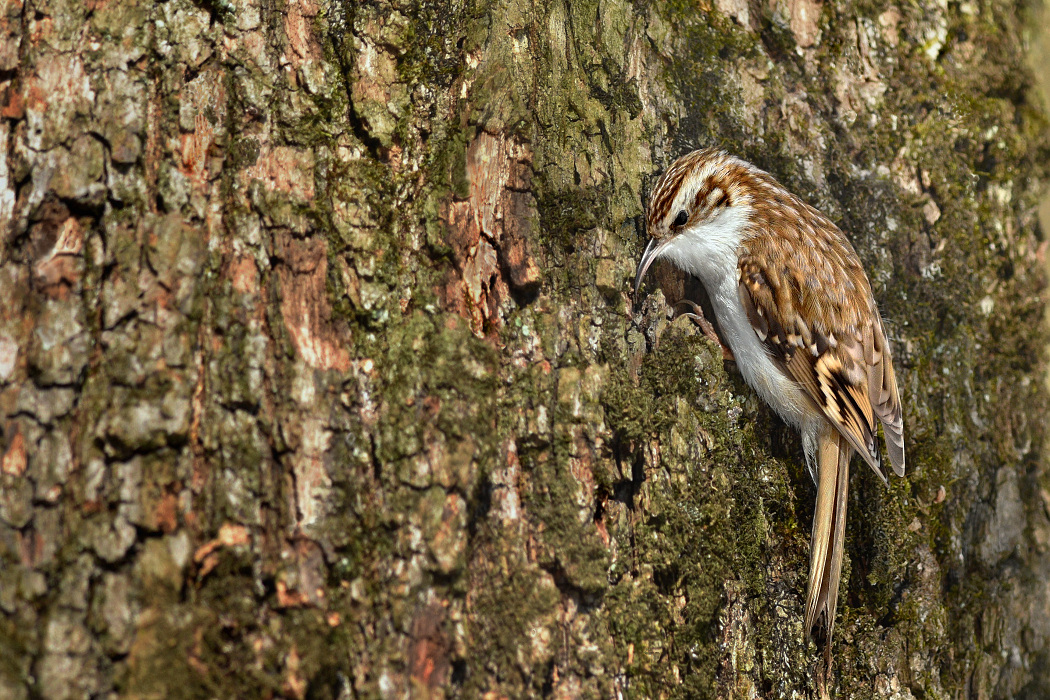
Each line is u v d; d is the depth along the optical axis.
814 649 4.50
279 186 3.58
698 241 4.80
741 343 5.02
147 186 3.43
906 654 4.66
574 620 3.72
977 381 5.26
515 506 3.71
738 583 4.25
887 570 4.73
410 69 3.90
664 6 4.71
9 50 3.52
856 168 5.11
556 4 4.16
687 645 3.97
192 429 3.29
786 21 5.05
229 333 3.39
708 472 4.28
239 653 3.20
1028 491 5.35
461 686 3.43
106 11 3.51
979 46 5.46
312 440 3.40
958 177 5.25
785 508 4.67
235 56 3.62
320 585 3.32
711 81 4.80
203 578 3.23
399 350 3.60
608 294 4.14
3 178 3.43
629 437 3.98
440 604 3.41
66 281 3.32
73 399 3.23
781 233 4.88
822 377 4.85
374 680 3.30
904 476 4.84
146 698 3.05
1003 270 5.40
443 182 3.81
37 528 3.13
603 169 4.23
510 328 3.87
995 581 5.14
